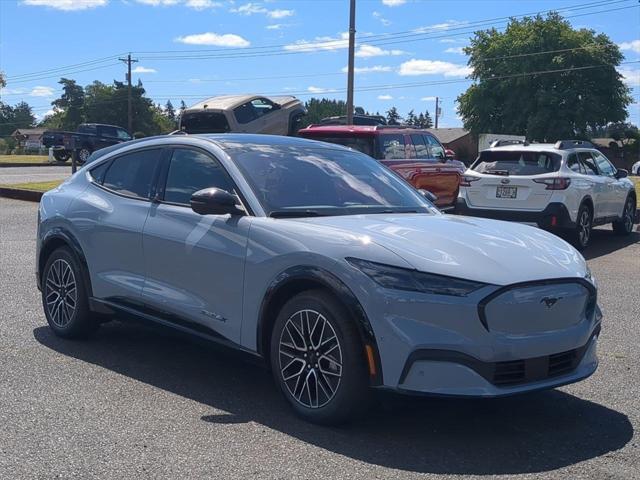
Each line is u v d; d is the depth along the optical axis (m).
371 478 3.87
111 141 36.53
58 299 6.45
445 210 13.78
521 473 3.98
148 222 5.61
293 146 5.93
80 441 4.29
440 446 4.32
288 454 4.16
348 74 25.66
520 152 12.39
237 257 4.94
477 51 66.56
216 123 20.03
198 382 5.41
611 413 4.92
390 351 4.20
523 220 12.00
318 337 4.53
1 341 6.36
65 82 93.62
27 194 19.31
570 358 4.53
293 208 5.13
